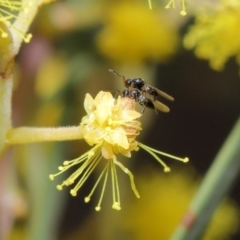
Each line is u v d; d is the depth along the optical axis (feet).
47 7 0.32
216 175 0.26
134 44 0.33
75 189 0.22
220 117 0.50
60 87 0.33
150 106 0.26
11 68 0.23
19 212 0.31
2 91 0.23
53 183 0.32
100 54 0.33
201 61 0.43
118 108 0.22
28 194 0.31
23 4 0.22
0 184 0.31
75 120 0.33
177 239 0.26
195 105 0.48
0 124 0.23
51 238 0.31
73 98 0.33
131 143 0.22
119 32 0.33
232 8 0.29
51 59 0.33
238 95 0.47
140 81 0.26
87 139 0.22
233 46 0.30
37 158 0.32
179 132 0.48
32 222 0.31
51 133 0.23
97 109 0.22
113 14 0.33
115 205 0.22
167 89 0.46
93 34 0.33
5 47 0.22
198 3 0.30
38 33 0.33
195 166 0.49
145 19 0.33
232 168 0.26
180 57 0.42
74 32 0.33
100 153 0.23
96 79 0.34
